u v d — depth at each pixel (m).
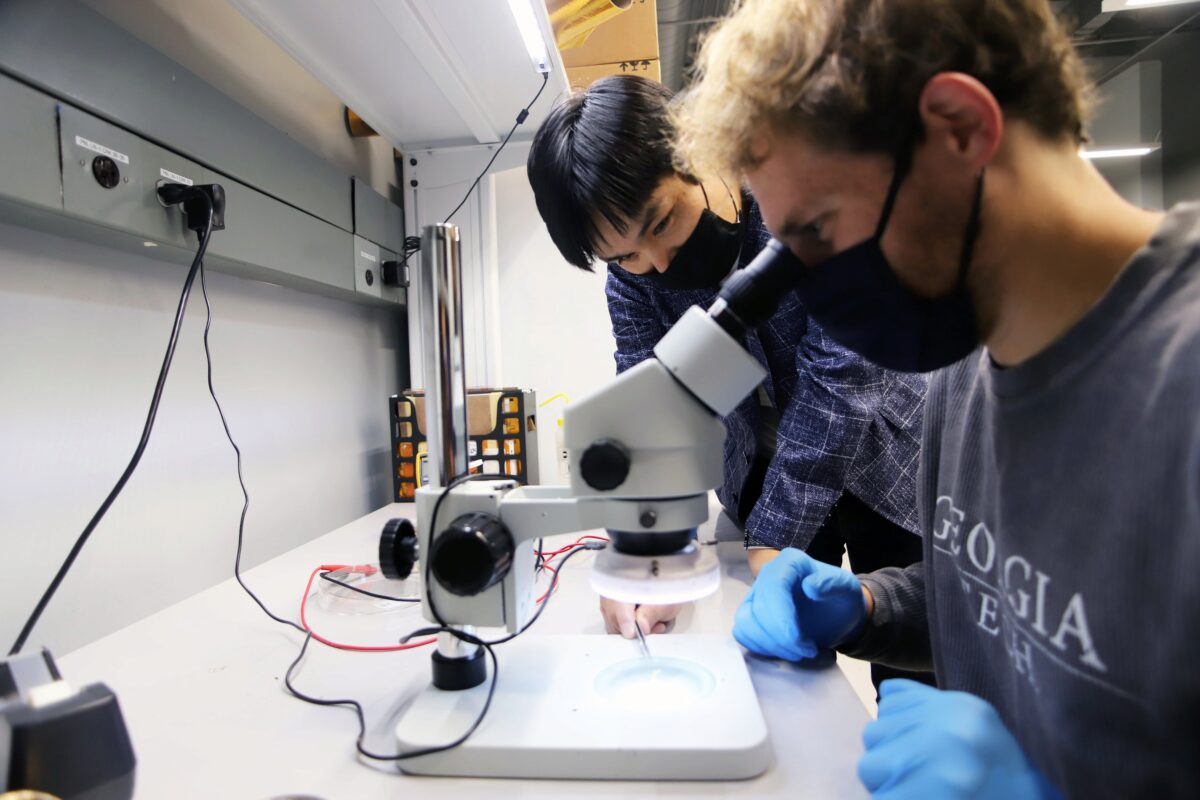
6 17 0.71
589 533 1.32
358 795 0.50
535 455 1.74
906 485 1.13
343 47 1.24
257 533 1.32
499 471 1.59
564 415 0.55
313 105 1.58
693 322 0.52
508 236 1.89
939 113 0.42
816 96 0.43
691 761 0.51
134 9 1.04
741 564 1.11
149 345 1.05
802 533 1.03
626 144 0.82
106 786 0.37
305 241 1.33
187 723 0.60
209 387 1.18
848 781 0.51
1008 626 0.54
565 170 0.85
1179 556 0.37
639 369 0.53
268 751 0.56
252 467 1.31
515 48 1.26
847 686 0.66
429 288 0.61
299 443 1.48
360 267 1.57
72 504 0.91
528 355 1.91
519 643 0.72
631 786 0.51
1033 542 0.49
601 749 0.51
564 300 1.89
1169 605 0.38
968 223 0.45
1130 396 0.41
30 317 0.85
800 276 0.52
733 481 1.35
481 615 0.61
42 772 0.35
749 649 0.73
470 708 0.58
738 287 0.52
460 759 0.52
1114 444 0.42
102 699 0.38
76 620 0.91
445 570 0.56
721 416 0.54
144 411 1.03
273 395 1.39
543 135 0.89
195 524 1.15
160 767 0.53
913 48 0.42
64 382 0.90
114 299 0.98
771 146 0.47
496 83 1.43
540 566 1.08
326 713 0.62
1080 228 0.43
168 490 1.08
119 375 0.99
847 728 0.59
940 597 0.69
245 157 1.14
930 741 0.46
